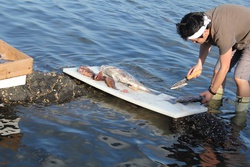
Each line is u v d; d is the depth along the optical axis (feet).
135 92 21.68
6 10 32.24
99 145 16.96
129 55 27.63
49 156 15.81
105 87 21.49
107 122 18.92
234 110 21.79
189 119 19.89
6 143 16.25
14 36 27.63
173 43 31.09
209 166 16.62
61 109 19.51
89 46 28.09
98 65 25.29
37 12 32.91
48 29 29.84
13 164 15.11
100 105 20.44
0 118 17.99
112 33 31.24
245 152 17.97
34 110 19.06
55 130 17.58
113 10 36.99
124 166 15.84
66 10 34.65
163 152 17.21
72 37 29.14
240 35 19.61
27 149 16.06
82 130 17.88
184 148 17.75
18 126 17.56
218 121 19.83
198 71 20.84
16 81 19.60
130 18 35.53
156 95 21.72
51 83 20.74
